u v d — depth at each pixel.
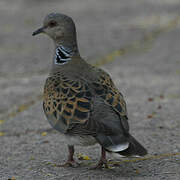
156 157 12.14
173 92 18.97
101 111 9.99
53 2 47.81
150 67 23.58
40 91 20.23
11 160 12.53
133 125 15.19
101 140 9.61
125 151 9.49
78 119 10.05
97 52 28.06
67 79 10.97
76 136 10.33
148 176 10.74
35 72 23.78
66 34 11.90
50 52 28.22
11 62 25.95
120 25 36.78
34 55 27.50
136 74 22.27
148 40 31.08
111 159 12.15
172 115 16.02
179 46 28.45
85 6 45.91
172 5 45.62
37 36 33.19
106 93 10.47
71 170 11.45
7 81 22.09
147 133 14.33
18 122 16.23
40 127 15.61
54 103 10.76
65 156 12.68
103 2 48.53
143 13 41.88
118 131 9.67
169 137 13.84
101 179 10.65
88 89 10.48
